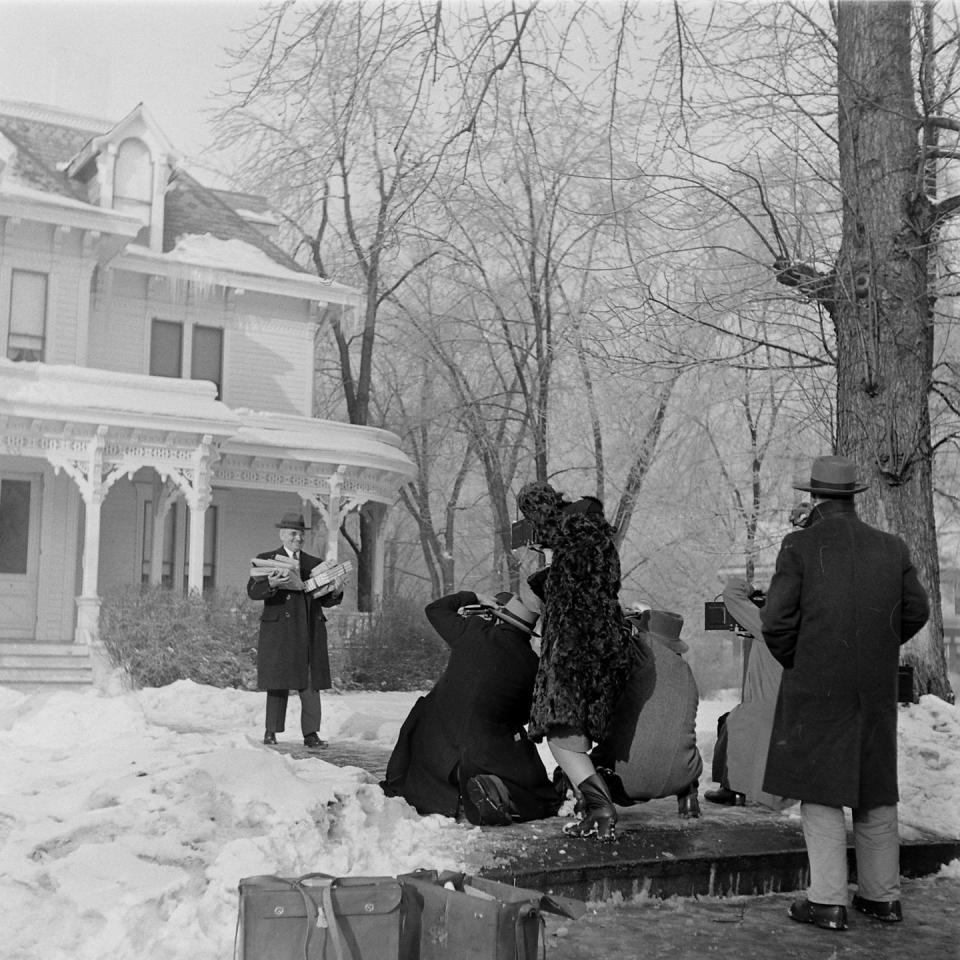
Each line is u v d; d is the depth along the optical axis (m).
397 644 21.12
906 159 8.81
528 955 3.58
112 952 3.90
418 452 34.56
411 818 5.73
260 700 13.41
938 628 8.52
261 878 3.71
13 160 22.84
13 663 17.83
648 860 5.17
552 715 5.54
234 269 23.89
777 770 4.97
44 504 20.92
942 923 4.93
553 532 5.72
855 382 8.70
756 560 28.00
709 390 26.62
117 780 5.68
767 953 4.39
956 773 6.73
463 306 30.44
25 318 20.81
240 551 24.02
